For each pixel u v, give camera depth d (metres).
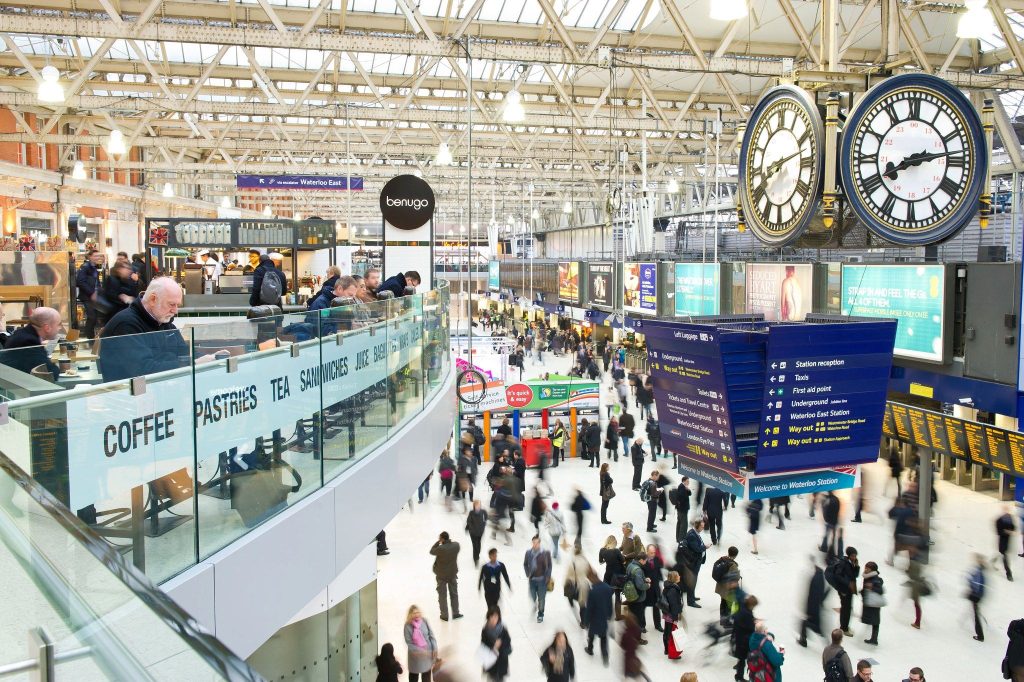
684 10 24.23
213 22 23.33
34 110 32.56
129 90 30.58
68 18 16.72
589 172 43.19
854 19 24.02
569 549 15.43
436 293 11.23
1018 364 15.57
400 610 13.25
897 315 18.69
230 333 4.98
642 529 17.08
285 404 5.66
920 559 14.31
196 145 37.09
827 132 8.12
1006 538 14.02
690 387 8.34
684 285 29.73
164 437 4.32
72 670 1.99
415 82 25.67
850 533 16.59
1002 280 15.92
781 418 8.01
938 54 26.47
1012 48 21.45
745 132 9.37
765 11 23.98
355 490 6.76
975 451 14.96
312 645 9.55
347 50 18.28
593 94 32.81
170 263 18.38
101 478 3.84
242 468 5.10
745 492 8.02
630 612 11.20
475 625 12.57
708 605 13.33
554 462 23.16
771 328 7.74
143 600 1.88
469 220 16.39
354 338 7.01
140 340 4.15
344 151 38.78
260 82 25.02
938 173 8.26
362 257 44.91
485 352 35.34
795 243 8.98
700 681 10.78
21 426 3.35
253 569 5.04
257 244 16.50
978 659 11.35
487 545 16.25
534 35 25.62
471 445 19.95
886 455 22.08
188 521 4.54
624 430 23.72
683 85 32.25
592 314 41.34
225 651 1.76
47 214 35.47
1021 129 28.94
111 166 34.84
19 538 2.25
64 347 3.70
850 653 11.54
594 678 10.82
